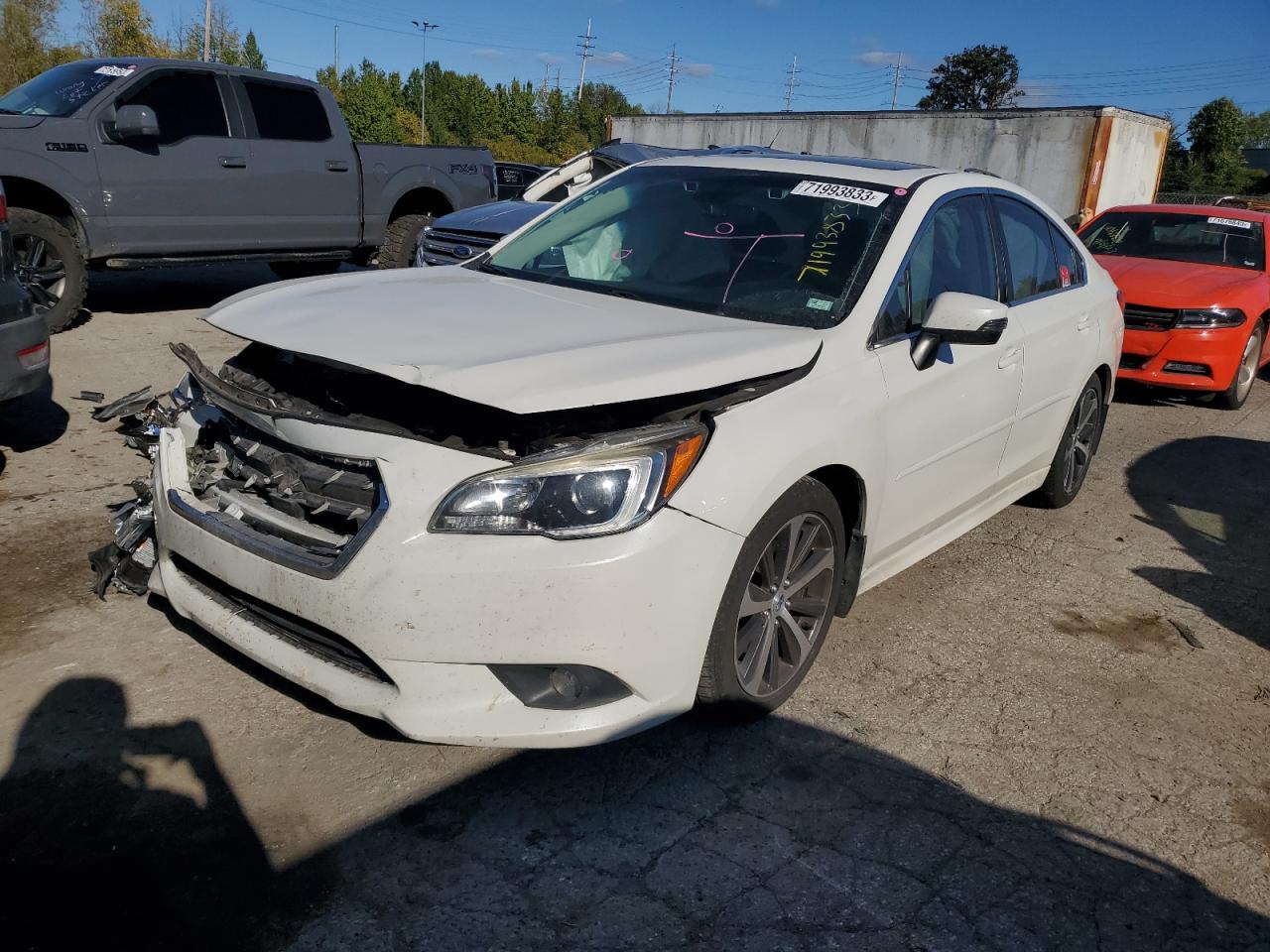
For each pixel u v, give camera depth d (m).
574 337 2.89
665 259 3.68
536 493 2.43
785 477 2.76
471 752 2.88
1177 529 5.36
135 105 7.74
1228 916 2.52
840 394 3.06
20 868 2.31
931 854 2.63
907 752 3.08
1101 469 6.36
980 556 4.74
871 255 3.48
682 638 2.60
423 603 2.41
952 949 2.31
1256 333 8.23
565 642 2.45
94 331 7.82
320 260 9.70
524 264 3.96
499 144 96.75
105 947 2.12
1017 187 4.64
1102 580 4.58
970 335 3.32
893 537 3.58
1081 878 2.60
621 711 2.57
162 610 3.54
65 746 2.76
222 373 3.21
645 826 2.63
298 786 2.68
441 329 2.89
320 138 9.26
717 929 2.31
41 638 3.29
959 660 3.70
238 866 2.38
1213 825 2.87
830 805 2.79
